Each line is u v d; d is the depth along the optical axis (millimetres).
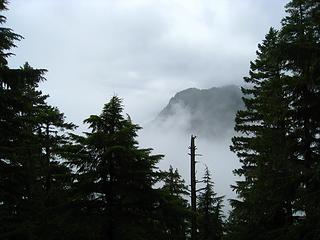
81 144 15586
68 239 15336
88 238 15148
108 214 15344
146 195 15391
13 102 14562
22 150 15289
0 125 14758
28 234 14703
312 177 13383
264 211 17391
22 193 15805
